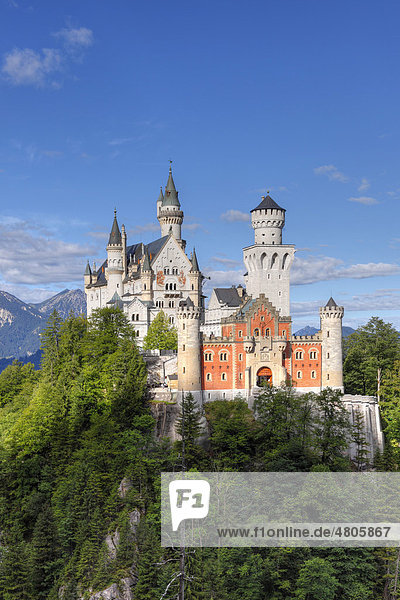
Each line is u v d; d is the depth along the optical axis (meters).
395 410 127.31
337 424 111.38
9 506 113.25
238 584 84.81
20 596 94.31
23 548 100.12
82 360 145.62
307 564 80.69
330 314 142.00
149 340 164.88
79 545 98.06
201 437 123.88
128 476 106.12
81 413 130.88
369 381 151.88
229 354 137.75
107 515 103.75
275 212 179.00
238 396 136.12
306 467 103.31
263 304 140.12
